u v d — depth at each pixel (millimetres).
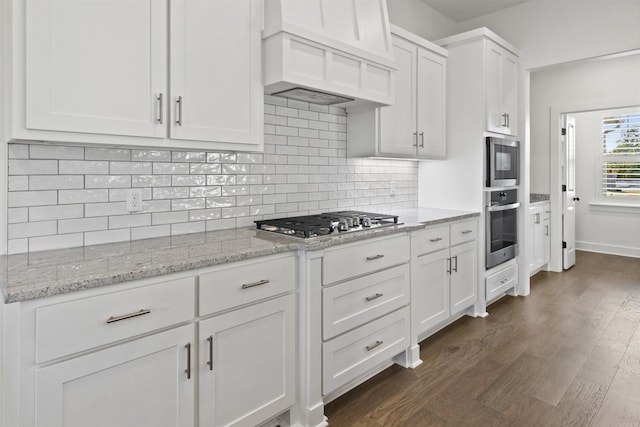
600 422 1846
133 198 1848
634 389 2123
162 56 1600
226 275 1523
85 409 1180
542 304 3605
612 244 5820
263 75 2006
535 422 1854
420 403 2031
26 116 1274
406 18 3484
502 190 3604
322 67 2123
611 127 5781
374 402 2045
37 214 1575
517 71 3775
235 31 1856
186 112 1680
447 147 3553
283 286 1743
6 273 1221
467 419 1889
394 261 2291
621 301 3641
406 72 2945
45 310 1092
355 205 3055
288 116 2523
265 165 2412
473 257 3248
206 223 2139
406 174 3605
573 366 2395
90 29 1404
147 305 1301
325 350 1887
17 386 1061
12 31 1255
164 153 1958
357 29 2352
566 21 3463
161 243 1773
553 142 4836
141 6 1535
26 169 1543
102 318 1200
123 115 1493
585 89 4613
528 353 2586
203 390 1465
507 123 3613
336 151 2859
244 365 1604
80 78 1385
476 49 3334
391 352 2295
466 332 2969
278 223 2195
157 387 1340
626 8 3135
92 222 1724
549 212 4828
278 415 1802
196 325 1438
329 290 1889
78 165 1679
